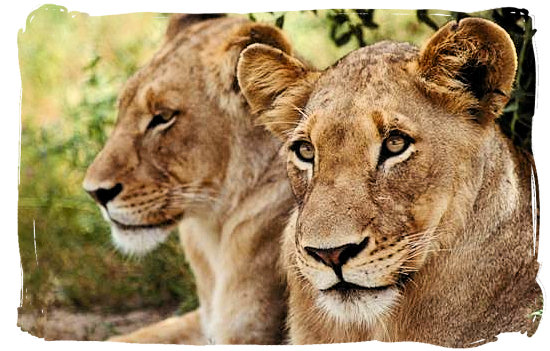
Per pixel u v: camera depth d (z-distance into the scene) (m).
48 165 4.12
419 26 3.99
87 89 4.09
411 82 3.71
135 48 4.07
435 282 3.80
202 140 4.01
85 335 4.19
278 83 3.89
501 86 3.71
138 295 4.15
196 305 4.14
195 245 4.10
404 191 3.63
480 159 3.76
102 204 4.08
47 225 4.14
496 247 3.89
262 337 4.07
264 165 3.98
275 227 3.98
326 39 3.98
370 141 3.64
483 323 3.96
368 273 3.62
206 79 4.02
